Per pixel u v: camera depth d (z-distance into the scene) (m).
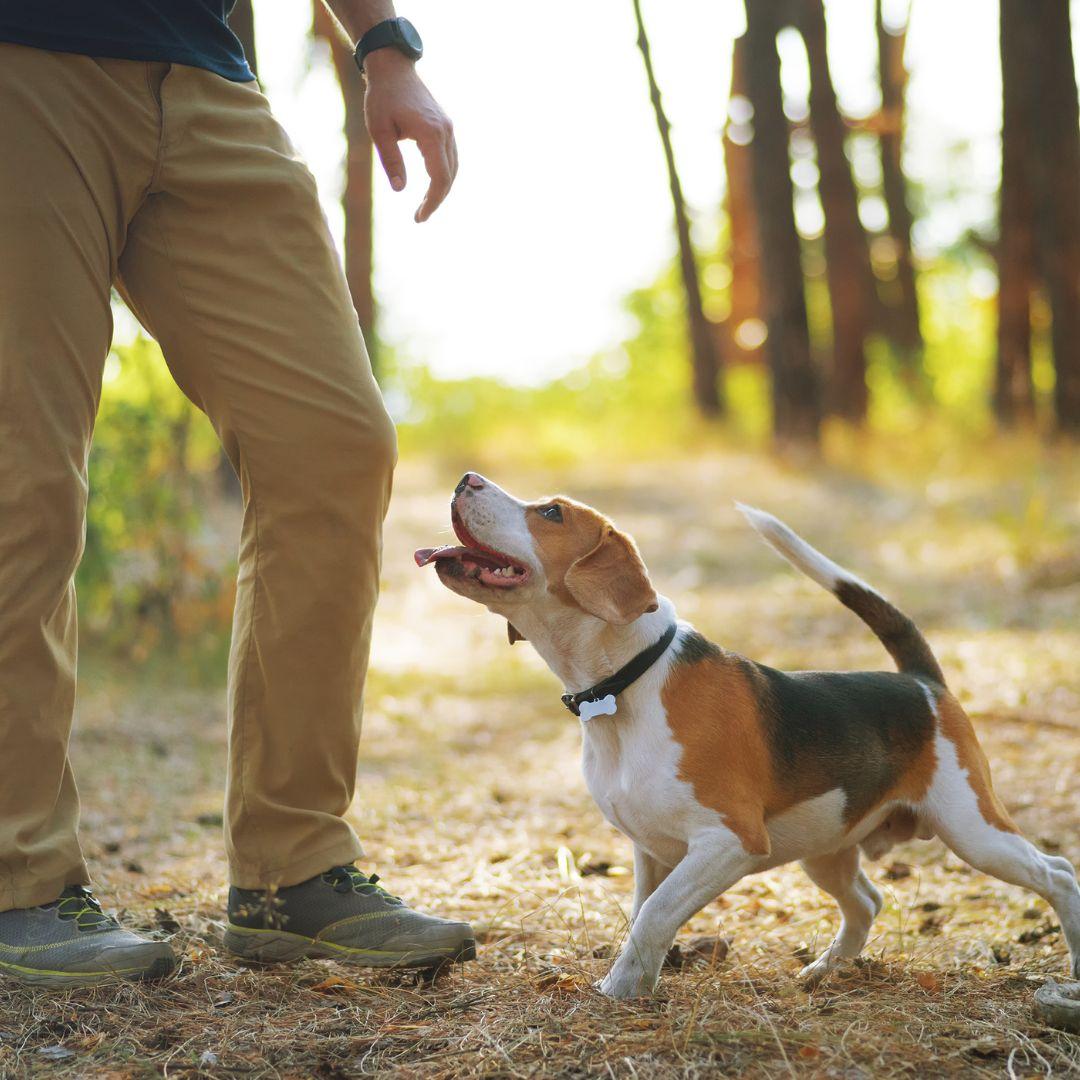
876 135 15.24
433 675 5.21
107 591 4.98
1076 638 4.79
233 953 2.69
